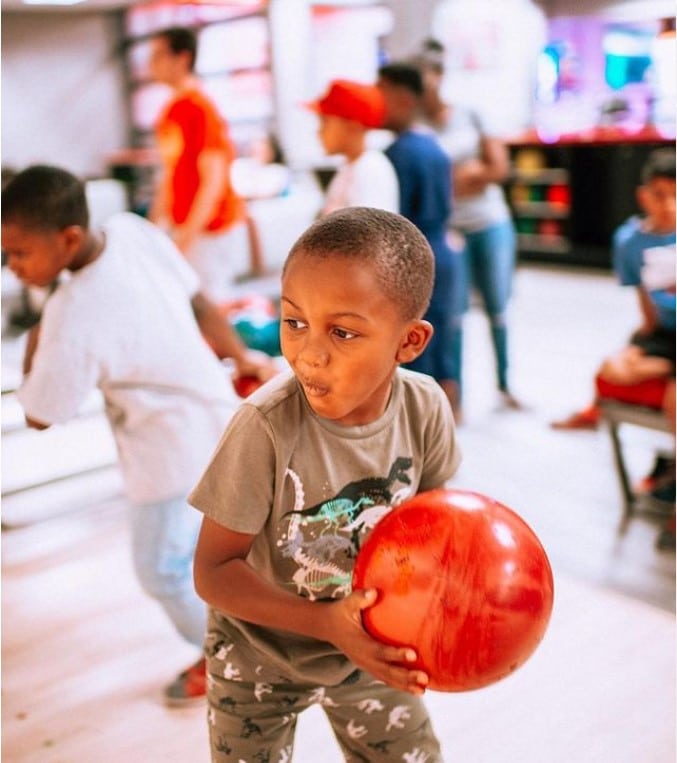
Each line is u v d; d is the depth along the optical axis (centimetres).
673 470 337
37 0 954
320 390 101
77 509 339
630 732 210
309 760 204
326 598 124
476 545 103
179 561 212
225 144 383
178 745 212
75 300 189
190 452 205
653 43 912
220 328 233
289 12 955
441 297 387
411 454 121
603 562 291
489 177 419
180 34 372
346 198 335
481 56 1008
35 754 211
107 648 254
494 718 216
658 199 306
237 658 127
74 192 184
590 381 479
